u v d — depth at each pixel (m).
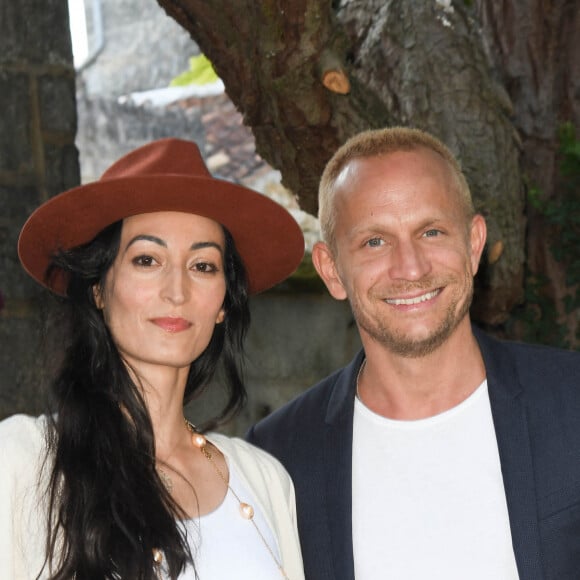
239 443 2.54
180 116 9.62
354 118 3.82
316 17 3.55
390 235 2.51
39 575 1.99
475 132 4.24
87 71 12.66
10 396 3.99
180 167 2.28
